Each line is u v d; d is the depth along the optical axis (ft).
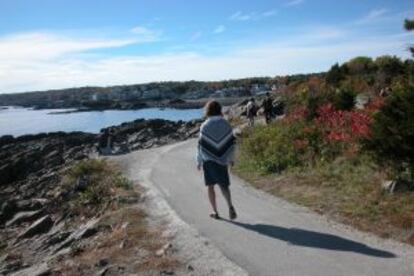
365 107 58.65
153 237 32.42
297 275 24.40
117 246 31.71
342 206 35.50
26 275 30.07
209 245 29.58
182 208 39.52
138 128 149.79
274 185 45.34
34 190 74.38
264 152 55.36
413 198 34.09
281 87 137.18
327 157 49.14
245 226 33.06
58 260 32.37
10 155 139.33
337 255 26.71
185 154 76.18
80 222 45.24
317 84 91.50
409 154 36.52
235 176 52.37
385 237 29.17
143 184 52.13
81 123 358.23
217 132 33.81
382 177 39.17
